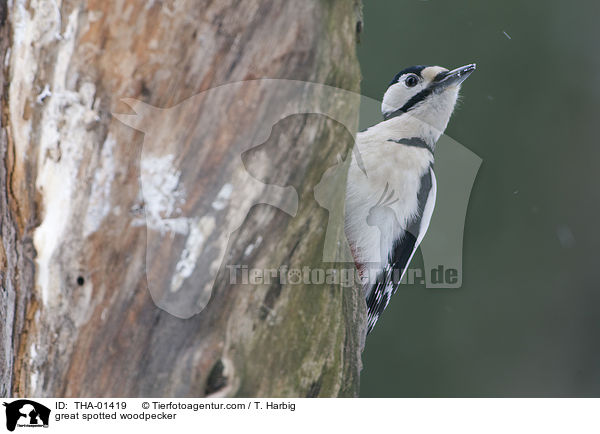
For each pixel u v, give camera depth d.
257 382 4.73
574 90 14.16
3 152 4.78
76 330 4.62
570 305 14.43
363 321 5.77
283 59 4.52
